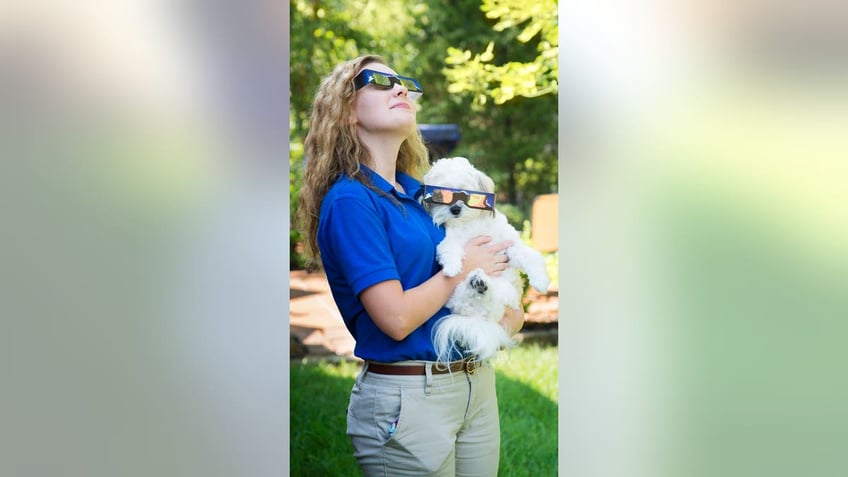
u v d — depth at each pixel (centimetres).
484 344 195
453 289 203
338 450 350
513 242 225
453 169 221
